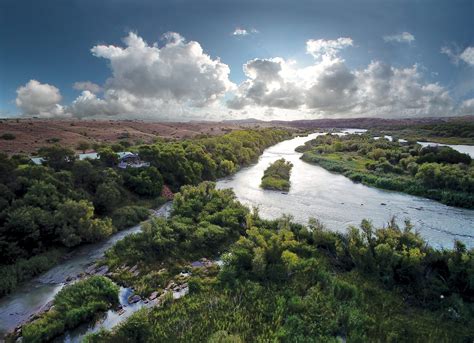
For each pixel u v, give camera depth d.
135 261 40.81
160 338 26.19
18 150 102.44
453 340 26.28
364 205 67.06
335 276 35.88
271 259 36.69
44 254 42.19
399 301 31.55
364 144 138.62
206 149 107.81
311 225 46.41
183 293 34.00
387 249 34.81
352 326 27.19
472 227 54.16
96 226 47.69
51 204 48.09
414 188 76.69
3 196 46.19
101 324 29.22
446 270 33.97
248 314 29.09
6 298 33.94
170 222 49.00
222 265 38.81
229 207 54.53
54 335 27.44
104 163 73.25
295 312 29.33
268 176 88.75
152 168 72.75
